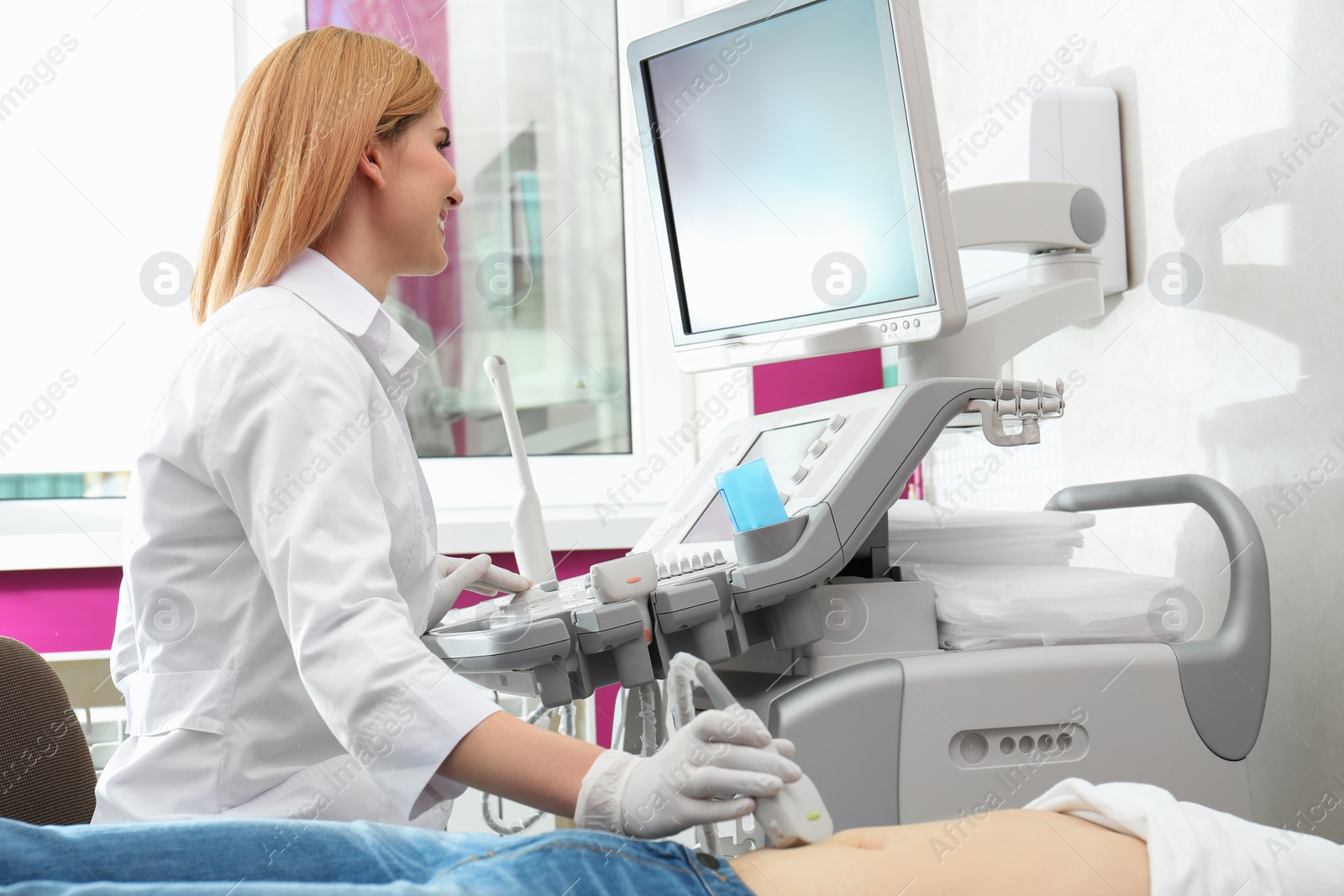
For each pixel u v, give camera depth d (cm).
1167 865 63
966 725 90
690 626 91
